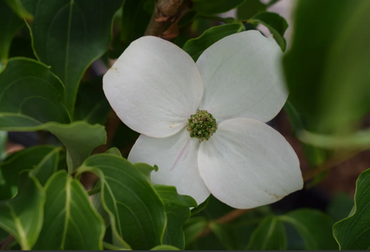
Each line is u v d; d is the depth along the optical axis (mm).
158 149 274
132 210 246
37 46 274
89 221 237
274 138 274
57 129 243
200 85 272
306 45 185
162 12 281
